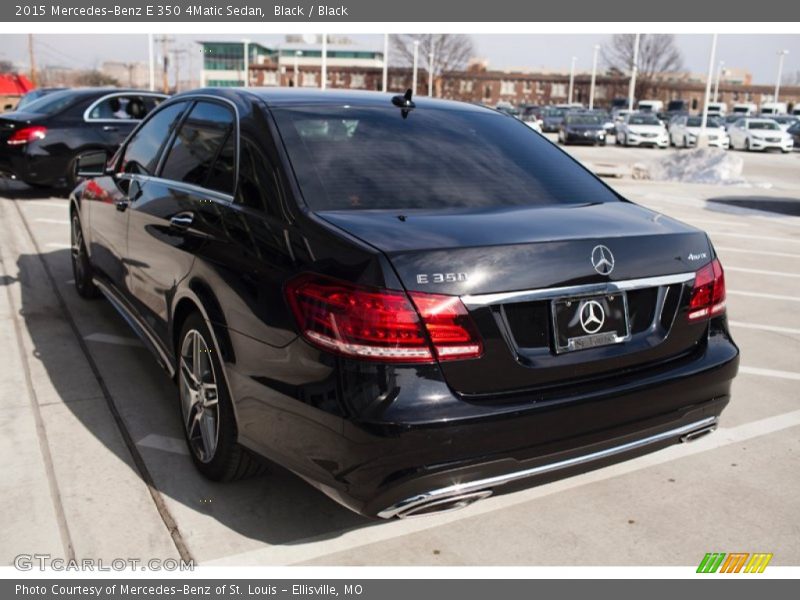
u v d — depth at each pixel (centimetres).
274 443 258
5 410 377
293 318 242
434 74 6241
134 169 426
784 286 712
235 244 282
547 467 248
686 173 1817
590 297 254
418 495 231
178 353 337
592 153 2797
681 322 277
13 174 1010
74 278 611
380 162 296
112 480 316
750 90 9881
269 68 8750
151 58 2773
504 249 239
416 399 226
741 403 425
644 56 7162
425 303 227
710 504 315
